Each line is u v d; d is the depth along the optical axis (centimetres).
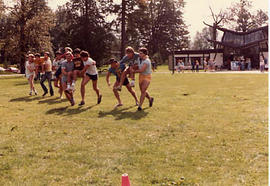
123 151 473
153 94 1204
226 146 486
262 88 1373
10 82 2206
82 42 4638
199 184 345
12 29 4234
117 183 354
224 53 4541
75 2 4612
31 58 1263
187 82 1853
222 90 1322
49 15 4388
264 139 518
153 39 7438
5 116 781
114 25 4316
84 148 491
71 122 691
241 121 663
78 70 944
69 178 372
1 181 368
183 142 514
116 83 913
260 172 377
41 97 1195
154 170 390
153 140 529
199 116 730
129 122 678
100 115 768
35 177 378
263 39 3988
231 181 352
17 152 476
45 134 586
